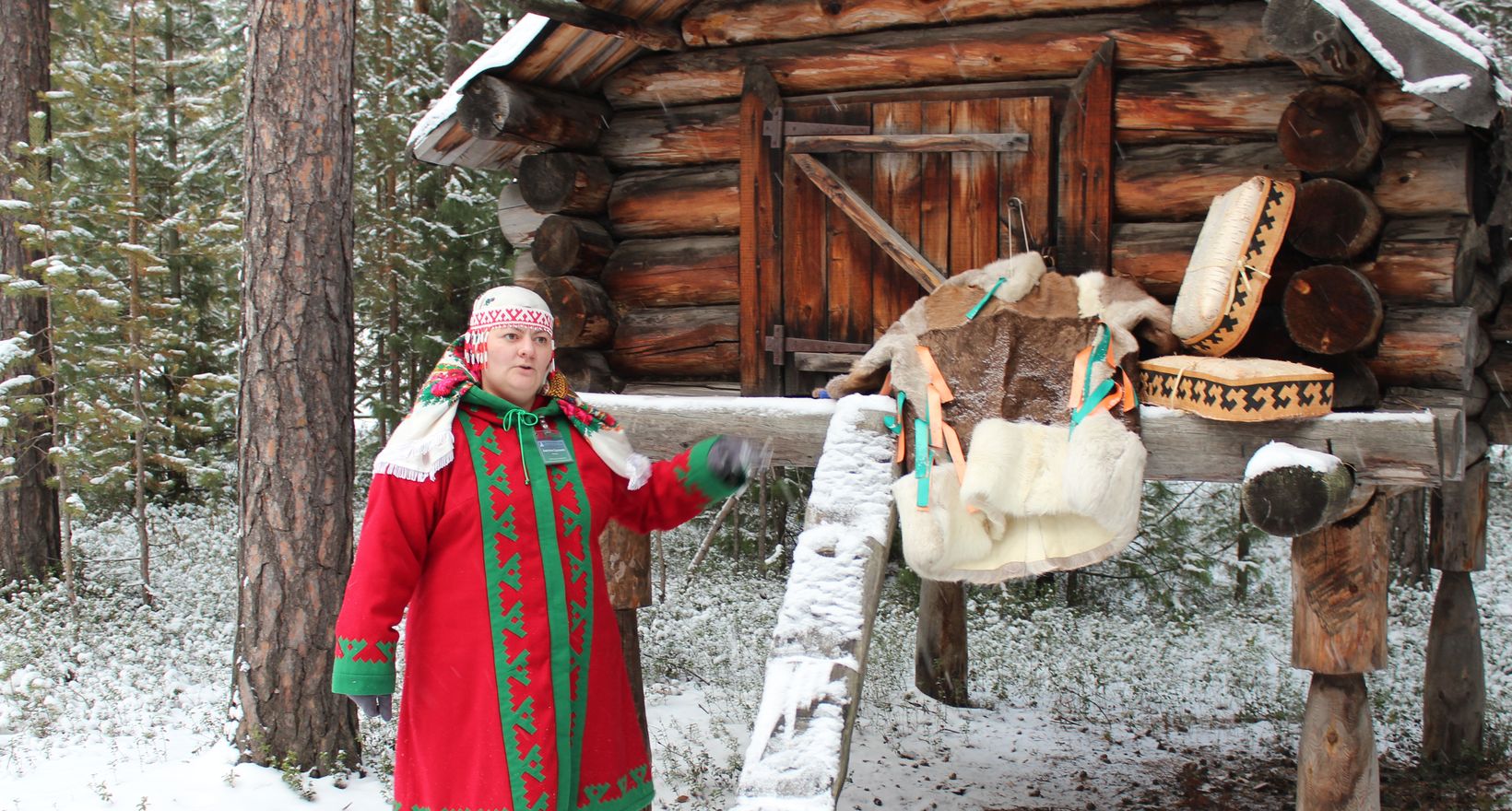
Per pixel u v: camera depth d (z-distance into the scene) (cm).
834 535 392
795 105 561
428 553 275
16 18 1050
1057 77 511
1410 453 404
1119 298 444
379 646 260
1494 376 668
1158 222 498
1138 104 491
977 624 1079
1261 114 470
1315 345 430
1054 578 1232
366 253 1381
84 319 984
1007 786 667
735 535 1247
